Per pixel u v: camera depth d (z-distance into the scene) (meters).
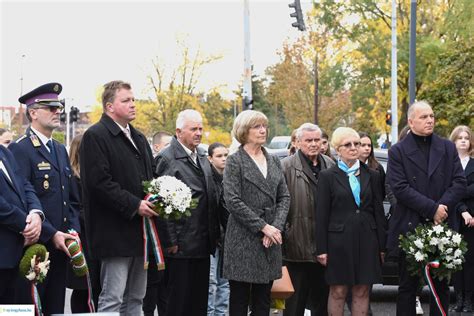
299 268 8.00
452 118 22.92
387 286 12.12
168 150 7.73
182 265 7.49
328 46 41.56
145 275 7.09
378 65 37.62
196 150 7.91
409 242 7.34
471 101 22.55
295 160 8.07
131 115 6.87
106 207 6.71
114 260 6.74
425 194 7.61
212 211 7.64
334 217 7.67
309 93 50.53
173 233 7.40
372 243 7.64
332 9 38.78
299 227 7.91
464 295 9.76
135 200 6.64
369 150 9.10
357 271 7.59
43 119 6.78
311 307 8.26
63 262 6.76
